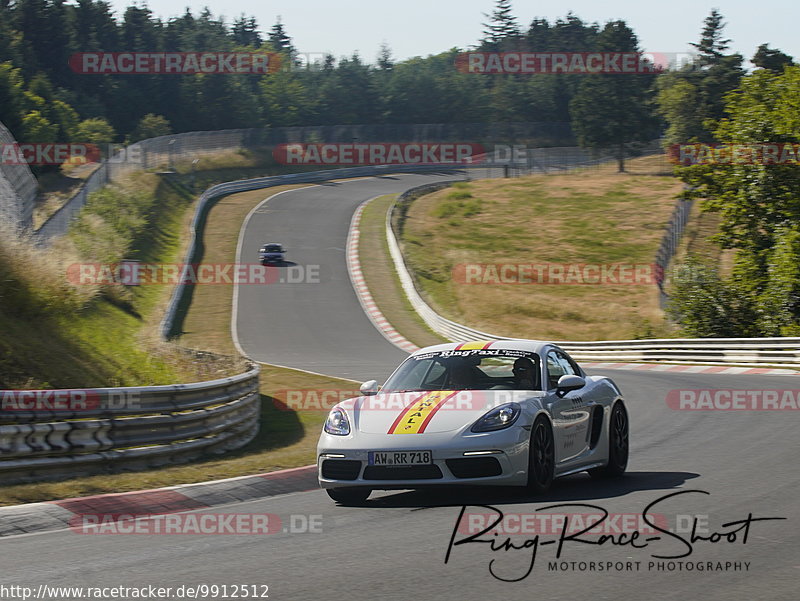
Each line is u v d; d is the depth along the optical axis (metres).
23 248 22.33
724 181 46.88
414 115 180.75
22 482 12.30
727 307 44.47
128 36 169.50
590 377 12.93
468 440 10.02
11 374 16.28
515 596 6.46
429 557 7.68
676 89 152.75
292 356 45.91
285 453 15.55
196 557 8.02
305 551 8.12
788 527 8.63
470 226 93.31
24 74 132.25
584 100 148.50
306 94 172.88
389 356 45.81
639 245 84.56
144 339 27.61
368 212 100.25
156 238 74.75
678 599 6.34
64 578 7.34
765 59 152.50
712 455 14.12
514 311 61.59
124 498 11.12
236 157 126.88
